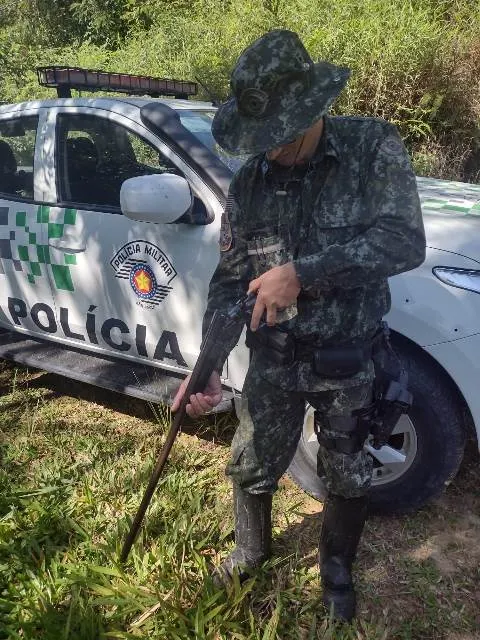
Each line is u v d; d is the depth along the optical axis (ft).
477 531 8.30
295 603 7.09
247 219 5.69
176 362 9.50
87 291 10.05
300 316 5.65
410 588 7.39
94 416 11.11
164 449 6.40
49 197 10.32
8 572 7.46
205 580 7.00
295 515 8.55
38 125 10.48
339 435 6.07
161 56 27.84
